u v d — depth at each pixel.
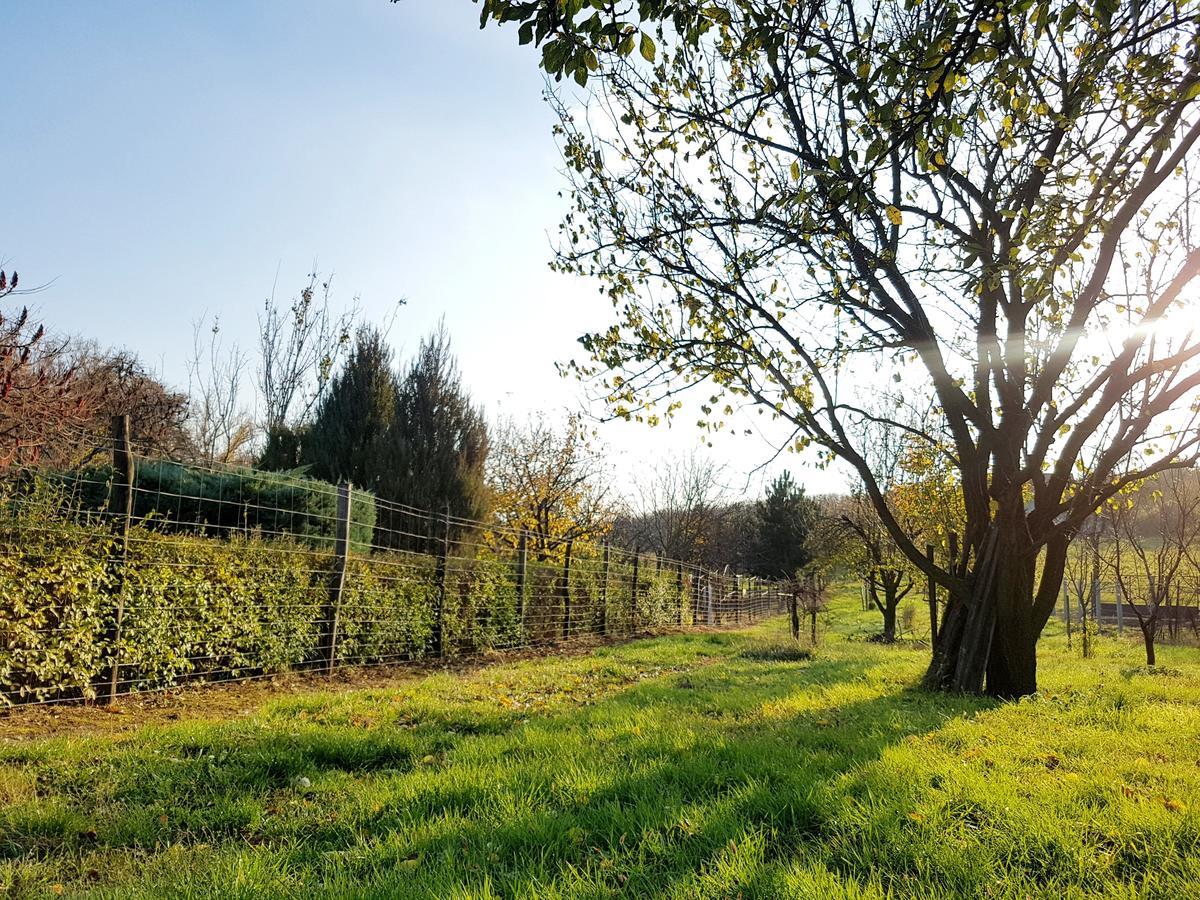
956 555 12.70
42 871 3.29
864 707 7.33
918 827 3.41
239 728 6.11
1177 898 2.71
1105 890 2.83
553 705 8.17
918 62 4.10
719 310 8.60
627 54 3.15
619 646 17.42
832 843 3.30
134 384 20.67
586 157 9.16
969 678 8.58
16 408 7.24
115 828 3.84
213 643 8.84
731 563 55.34
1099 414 8.30
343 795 4.45
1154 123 6.84
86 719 6.80
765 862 3.15
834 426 8.97
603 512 31.36
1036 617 8.55
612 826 3.62
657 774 4.50
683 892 2.84
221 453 27.19
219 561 9.03
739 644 18.30
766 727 6.30
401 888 2.91
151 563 8.09
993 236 8.57
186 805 4.26
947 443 16.45
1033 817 3.49
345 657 11.01
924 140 4.24
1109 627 26.97
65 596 7.17
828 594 31.50
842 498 31.77
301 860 3.41
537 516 28.11
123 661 7.71
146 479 11.73
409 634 12.45
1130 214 7.35
